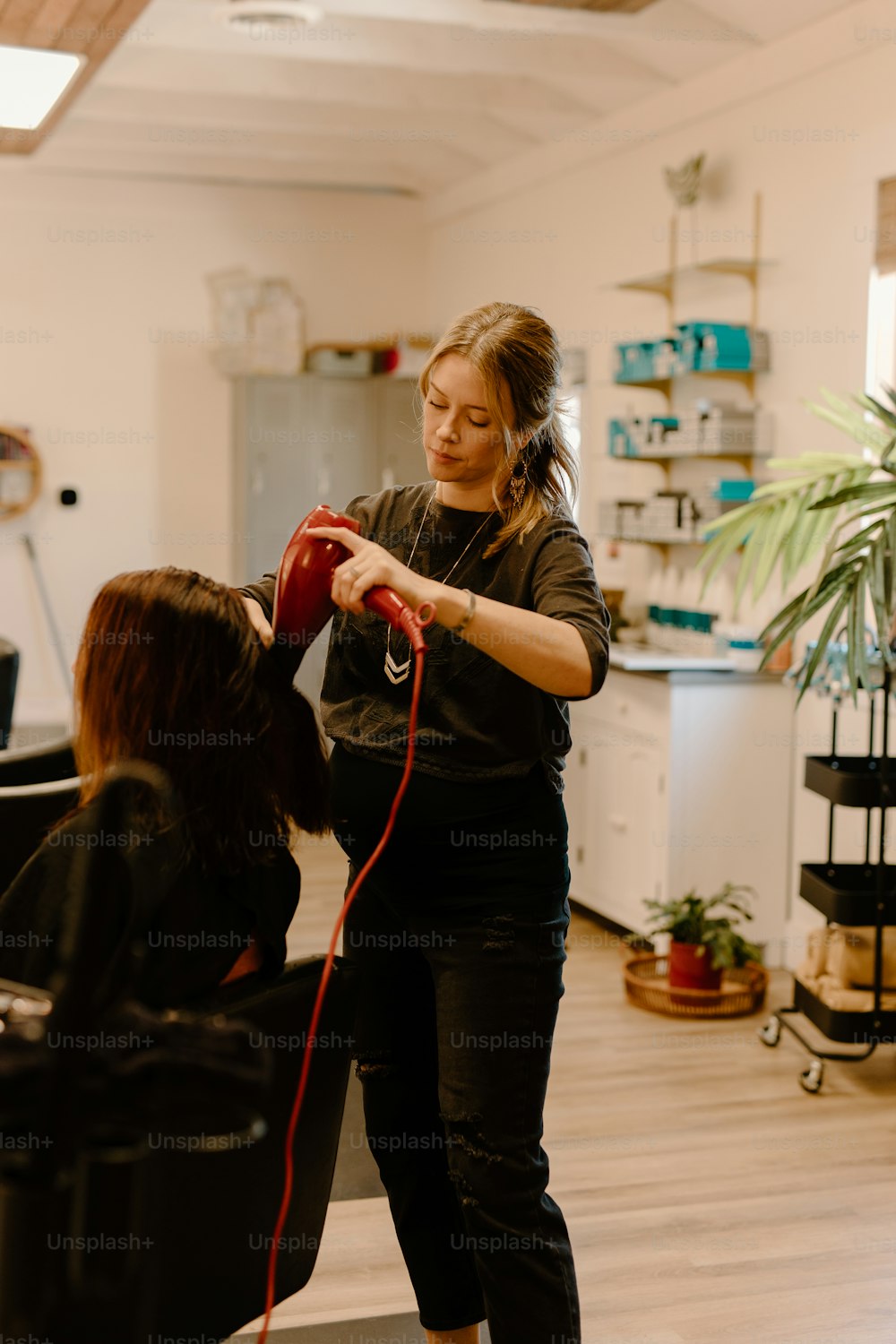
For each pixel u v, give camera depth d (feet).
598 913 16.25
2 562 23.53
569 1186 8.98
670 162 16.57
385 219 24.76
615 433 16.66
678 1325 7.26
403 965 5.82
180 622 4.25
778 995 13.24
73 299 23.43
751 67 14.65
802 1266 7.93
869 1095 10.71
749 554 11.30
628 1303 7.48
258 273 24.25
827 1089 10.83
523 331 5.14
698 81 15.70
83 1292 3.28
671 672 13.61
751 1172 9.24
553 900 5.44
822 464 10.94
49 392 23.49
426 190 24.04
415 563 5.57
